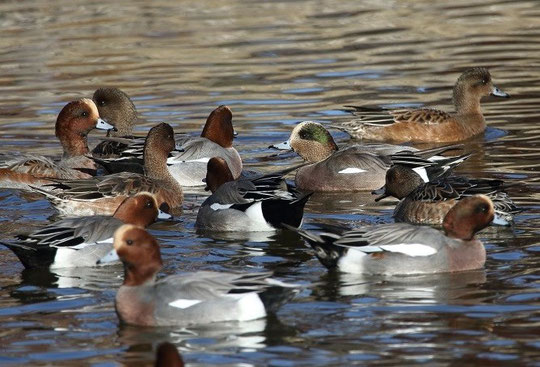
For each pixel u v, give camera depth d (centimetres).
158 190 1611
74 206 1568
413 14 3175
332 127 2061
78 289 1208
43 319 1103
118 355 996
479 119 2072
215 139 1866
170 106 2244
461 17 3109
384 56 2655
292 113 2170
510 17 3081
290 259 1306
